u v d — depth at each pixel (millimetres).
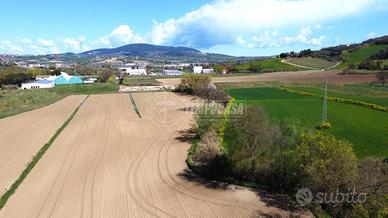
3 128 54375
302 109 64750
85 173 33844
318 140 25438
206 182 31281
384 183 23312
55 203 27281
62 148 42750
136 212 25594
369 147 38875
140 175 33156
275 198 27766
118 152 40750
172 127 53344
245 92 94750
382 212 19750
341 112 61000
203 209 26000
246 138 32219
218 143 37438
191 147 40594
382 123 51125
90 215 25250
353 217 21438
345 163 23422
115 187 30266
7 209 26438
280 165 29656
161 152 40438
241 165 31875
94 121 59500
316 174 23891
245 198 27828
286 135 31266
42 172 34281
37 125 56375
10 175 33594
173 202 27203
